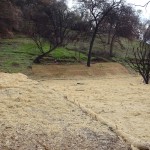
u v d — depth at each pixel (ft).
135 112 42.73
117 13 149.59
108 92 60.29
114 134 28.19
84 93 57.82
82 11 139.54
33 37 130.52
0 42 137.18
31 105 35.27
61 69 113.50
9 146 23.52
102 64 128.47
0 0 140.05
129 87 69.15
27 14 148.15
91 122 31.22
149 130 34.63
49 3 133.18
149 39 133.59
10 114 31.09
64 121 30.50
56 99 39.37
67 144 24.77
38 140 24.94
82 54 138.62
